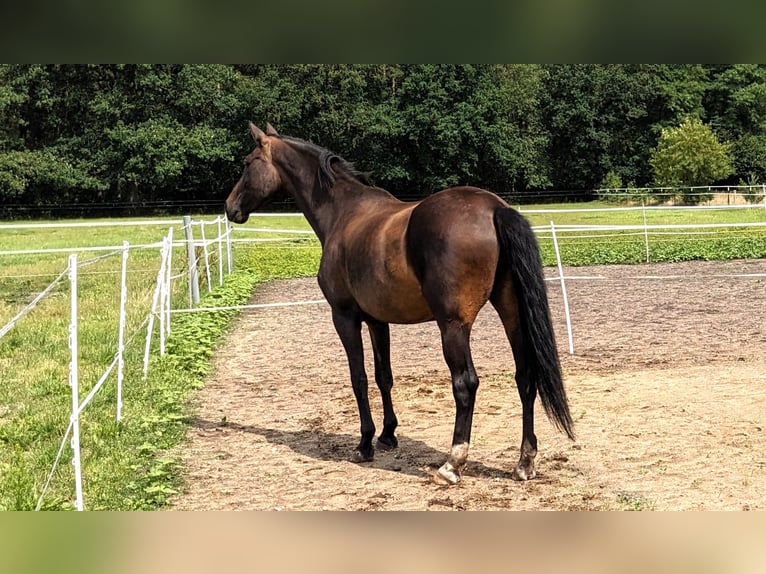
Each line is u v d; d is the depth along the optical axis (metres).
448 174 52.12
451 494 4.54
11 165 44.59
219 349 9.70
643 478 4.64
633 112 55.34
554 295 13.45
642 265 17.61
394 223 4.70
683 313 11.12
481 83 51.53
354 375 5.30
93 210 47.25
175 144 47.06
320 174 5.62
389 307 4.75
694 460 4.93
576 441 5.45
